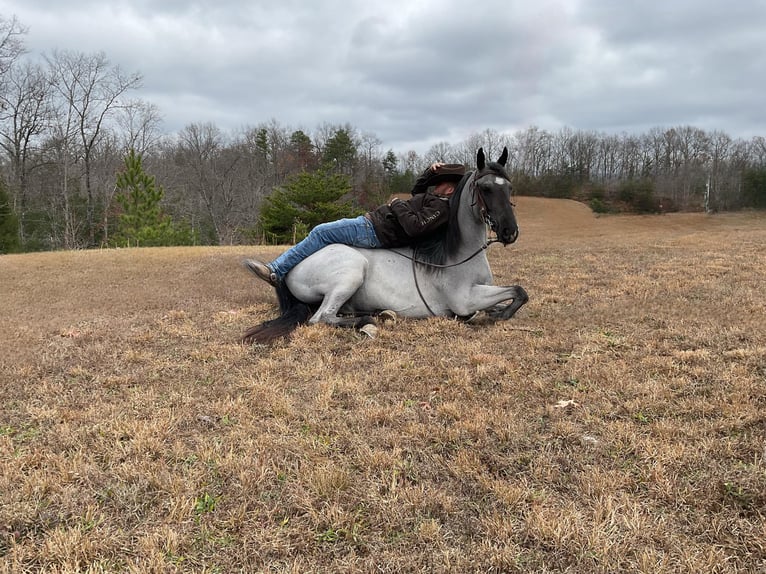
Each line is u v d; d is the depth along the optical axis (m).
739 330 4.81
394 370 4.18
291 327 5.32
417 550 2.17
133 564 2.10
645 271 8.82
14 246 25.70
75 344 5.25
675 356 4.23
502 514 2.36
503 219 4.95
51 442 3.12
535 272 9.16
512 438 3.01
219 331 5.60
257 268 5.57
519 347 4.66
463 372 4.04
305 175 29.70
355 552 2.17
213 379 4.13
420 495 2.48
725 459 2.70
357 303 5.72
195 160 49.97
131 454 2.95
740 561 2.04
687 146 71.31
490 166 5.17
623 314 5.70
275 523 2.35
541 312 6.00
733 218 44.34
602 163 76.31
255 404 3.60
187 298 7.69
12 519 2.38
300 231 27.48
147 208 25.23
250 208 47.12
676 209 53.34
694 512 2.33
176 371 4.36
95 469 2.79
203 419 3.37
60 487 2.62
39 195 38.84
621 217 48.91
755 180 50.94
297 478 2.67
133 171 25.11
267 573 2.04
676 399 3.44
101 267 11.33
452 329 5.23
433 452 2.92
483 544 2.15
